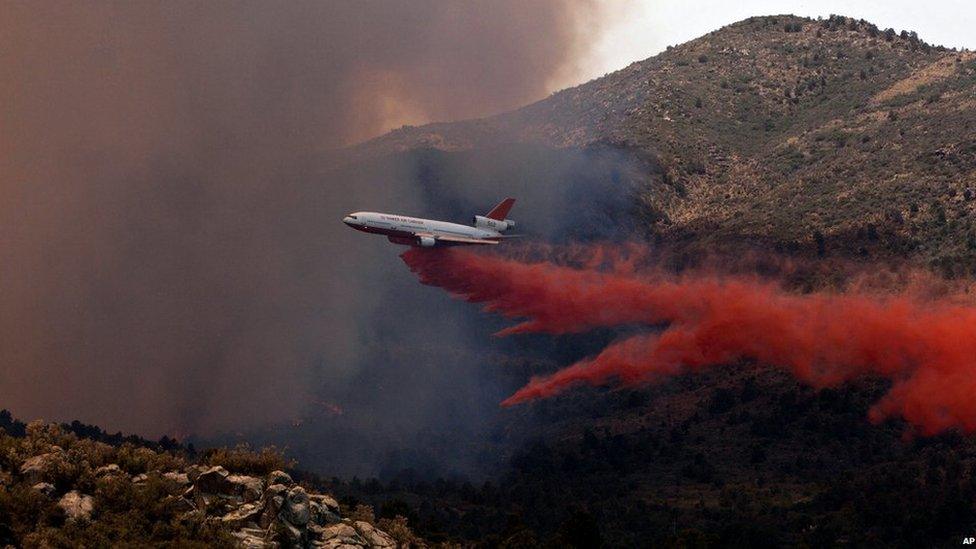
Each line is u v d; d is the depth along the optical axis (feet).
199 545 220.02
